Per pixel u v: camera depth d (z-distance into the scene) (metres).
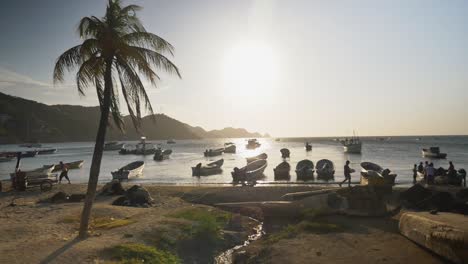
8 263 9.21
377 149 97.94
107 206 17.92
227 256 12.45
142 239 12.09
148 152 91.88
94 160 12.17
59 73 11.88
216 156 81.50
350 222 14.42
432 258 9.79
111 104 12.64
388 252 10.53
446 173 27.69
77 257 9.86
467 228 9.12
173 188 27.06
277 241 12.77
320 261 10.22
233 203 20.88
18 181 25.94
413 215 11.54
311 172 37.44
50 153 107.00
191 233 13.44
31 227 13.34
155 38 12.40
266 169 48.19
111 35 11.51
